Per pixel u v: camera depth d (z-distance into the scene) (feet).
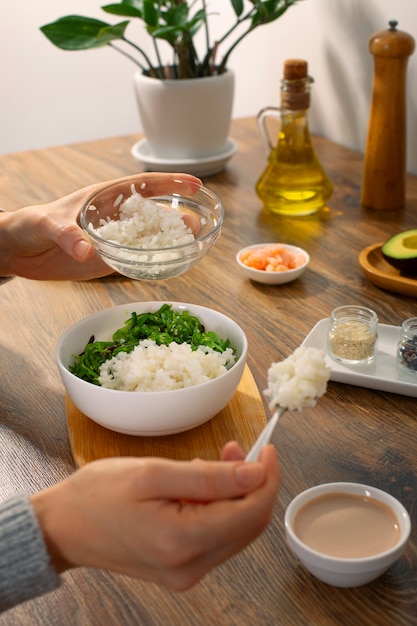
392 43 3.85
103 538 2.13
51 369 3.15
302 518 2.46
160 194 3.14
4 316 3.46
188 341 3.01
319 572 2.32
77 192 3.17
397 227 4.00
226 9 5.68
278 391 2.38
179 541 2.08
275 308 3.44
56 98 7.02
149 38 6.98
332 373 3.01
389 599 2.31
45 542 2.15
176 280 3.67
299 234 3.99
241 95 5.83
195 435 2.84
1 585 2.10
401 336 3.10
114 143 5.15
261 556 2.47
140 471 2.12
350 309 3.14
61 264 3.33
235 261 3.79
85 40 4.28
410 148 4.56
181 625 2.27
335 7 4.72
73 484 2.19
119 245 2.84
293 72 3.90
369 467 2.70
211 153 4.63
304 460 2.73
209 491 2.11
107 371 2.88
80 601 2.37
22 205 4.31
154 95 4.44
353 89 4.78
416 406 2.93
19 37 6.72
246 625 2.26
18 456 2.81
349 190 4.39
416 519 2.54
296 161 4.03
